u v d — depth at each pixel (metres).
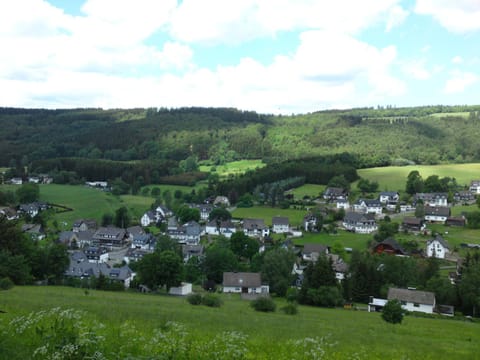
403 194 188.25
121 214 161.75
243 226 150.12
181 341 18.62
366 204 172.62
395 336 40.84
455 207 170.62
